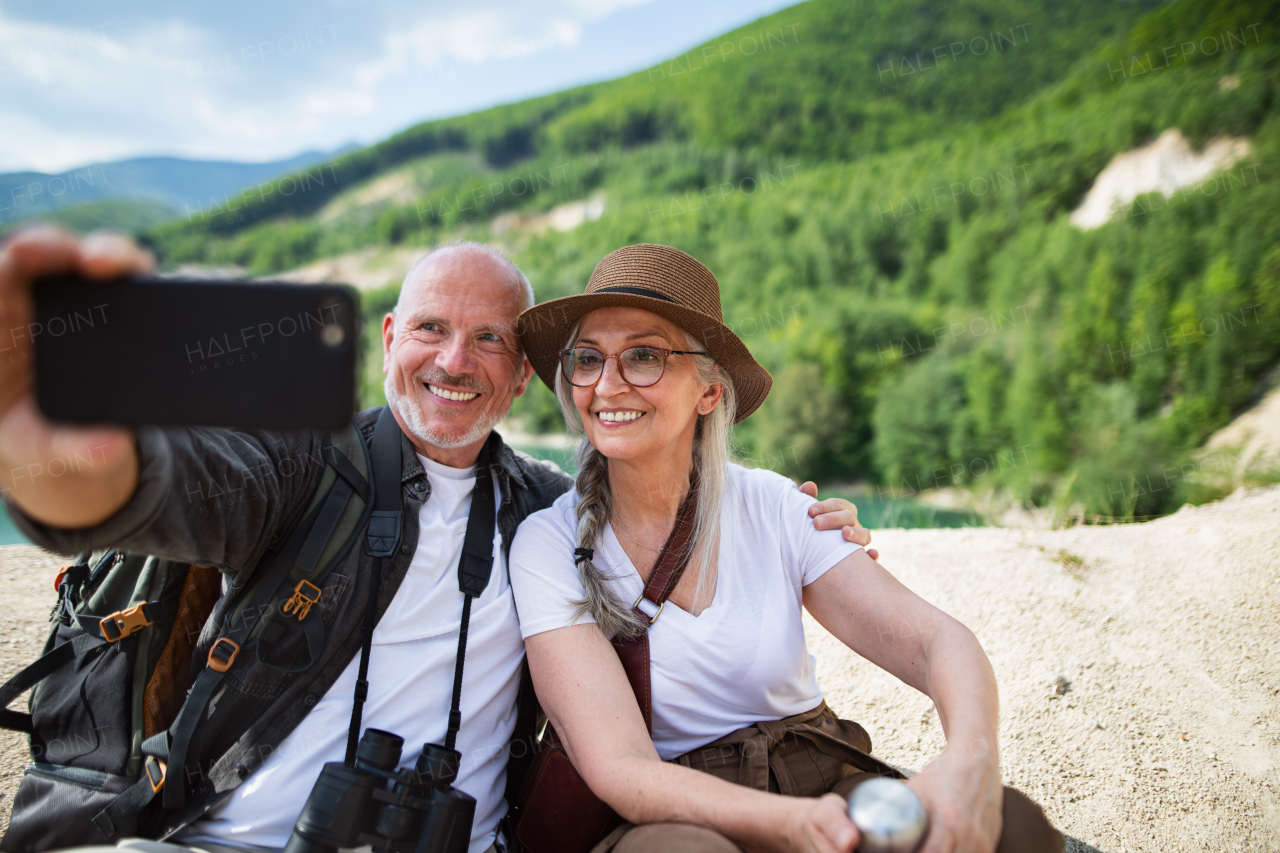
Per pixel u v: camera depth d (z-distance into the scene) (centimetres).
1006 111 7512
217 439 145
